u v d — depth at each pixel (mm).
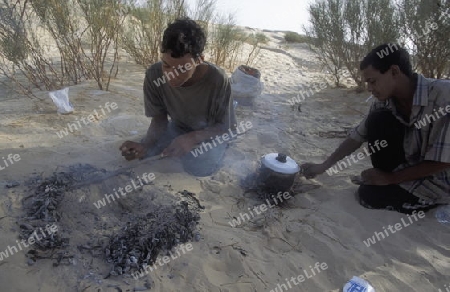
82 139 3014
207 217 2221
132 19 5652
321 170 2656
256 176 2602
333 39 5359
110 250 1845
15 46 4023
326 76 6215
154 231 1939
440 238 2250
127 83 4746
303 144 3465
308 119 4156
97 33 4531
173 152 2398
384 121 2273
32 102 3777
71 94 4074
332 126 3990
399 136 2262
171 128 2781
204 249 1965
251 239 2098
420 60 4801
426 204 2395
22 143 2777
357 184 2717
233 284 1802
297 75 6453
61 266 1738
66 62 4906
